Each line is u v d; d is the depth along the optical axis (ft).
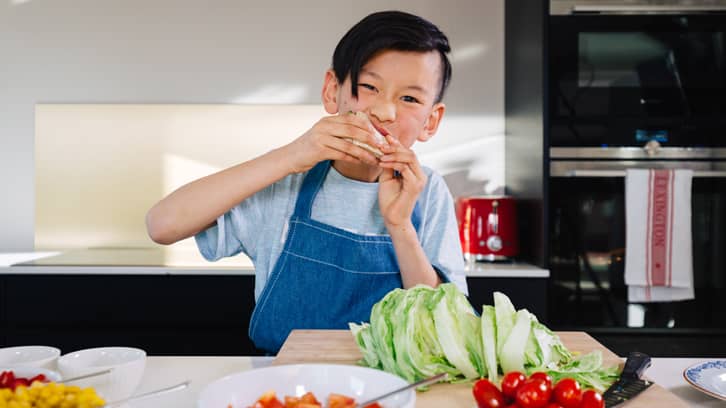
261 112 9.55
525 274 7.76
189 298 8.14
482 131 9.46
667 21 7.70
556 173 7.76
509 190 9.27
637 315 7.79
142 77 9.53
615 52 7.73
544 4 7.68
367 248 4.08
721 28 7.68
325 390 2.54
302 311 4.01
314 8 9.50
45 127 9.53
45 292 8.09
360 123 3.69
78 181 9.55
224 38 9.52
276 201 4.19
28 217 9.57
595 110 7.74
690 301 7.77
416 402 2.68
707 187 7.75
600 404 2.35
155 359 3.78
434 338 2.93
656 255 7.54
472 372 2.87
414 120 3.92
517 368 2.85
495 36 9.44
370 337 3.12
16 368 2.53
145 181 9.57
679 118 7.74
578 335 3.78
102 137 9.55
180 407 2.83
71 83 9.53
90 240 9.59
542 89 7.72
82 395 2.17
